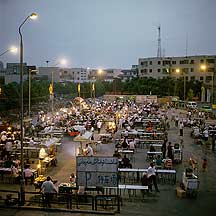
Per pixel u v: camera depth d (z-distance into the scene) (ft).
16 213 48.85
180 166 79.20
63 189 54.44
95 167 54.19
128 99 299.17
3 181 64.69
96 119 146.20
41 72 517.96
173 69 387.14
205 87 314.55
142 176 62.95
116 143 101.19
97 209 50.26
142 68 417.49
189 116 175.11
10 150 82.53
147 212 49.16
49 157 76.54
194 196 56.18
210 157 89.97
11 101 186.19
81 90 365.61
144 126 143.95
